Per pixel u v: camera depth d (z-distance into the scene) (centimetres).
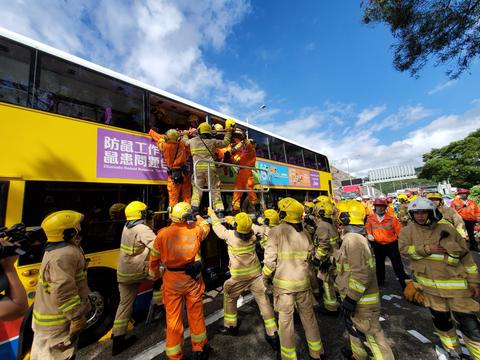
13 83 297
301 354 289
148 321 381
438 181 3284
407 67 558
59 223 206
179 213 284
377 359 217
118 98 400
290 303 255
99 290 349
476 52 483
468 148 2900
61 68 342
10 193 276
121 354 307
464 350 273
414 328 336
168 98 478
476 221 730
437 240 246
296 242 271
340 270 254
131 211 330
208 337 335
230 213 559
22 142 293
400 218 638
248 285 327
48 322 198
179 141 423
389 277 570
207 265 527
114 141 382
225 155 510
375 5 518
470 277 233
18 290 173
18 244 180
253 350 304
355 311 233
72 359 210
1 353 263
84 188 344
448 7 458
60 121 328
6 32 300
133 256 319
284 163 802
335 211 539
